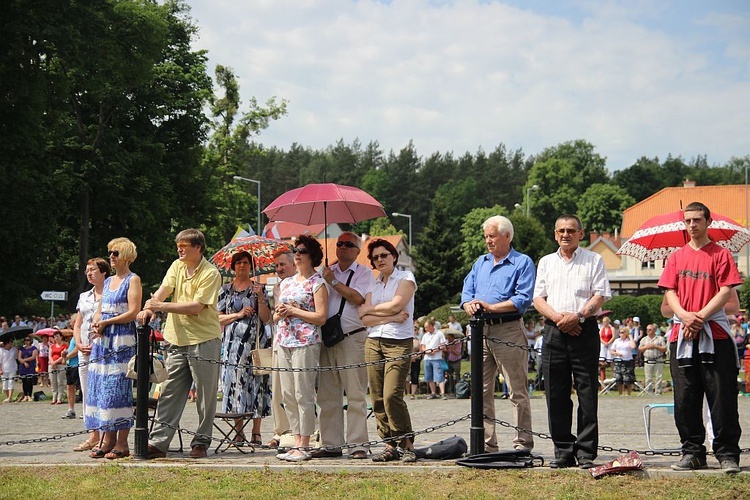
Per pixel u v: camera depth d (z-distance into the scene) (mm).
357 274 9773
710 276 8133
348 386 9656
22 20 33781
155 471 8664
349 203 11906
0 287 38844
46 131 38562
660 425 14594
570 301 8477
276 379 10438
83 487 7977
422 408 20594
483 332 8969
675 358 8242
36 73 35406
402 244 99438
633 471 7941
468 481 7906
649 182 136625
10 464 9164
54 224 40625
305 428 9461
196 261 9867
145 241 47719
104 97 44219
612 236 113125
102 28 35781
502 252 9281
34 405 22781
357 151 164125
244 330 11000
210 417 9930
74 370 18031
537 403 20797
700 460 8180
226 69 58906
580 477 7941
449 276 73875
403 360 9234
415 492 7547
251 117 58875
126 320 9852
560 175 117625
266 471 8562
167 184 47188
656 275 97438
